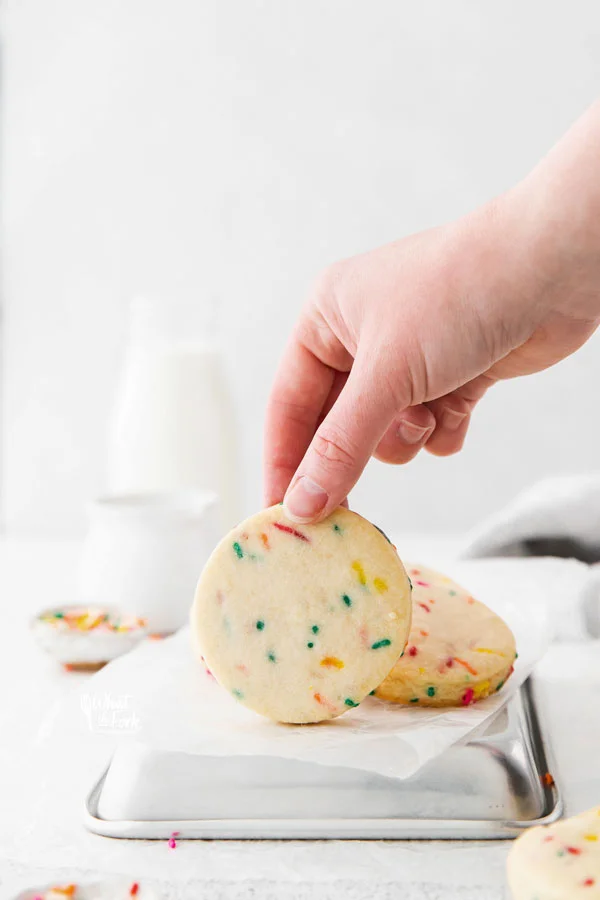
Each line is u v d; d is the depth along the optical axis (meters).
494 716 0.53
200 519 0.71
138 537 0.70
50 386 1.33
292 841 0.49
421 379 0.51
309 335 0.58
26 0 1.27
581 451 1.28
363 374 0.51
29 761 0.56
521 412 1.28
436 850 0.48
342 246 1.28
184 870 0.47
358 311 0.52
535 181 0.50
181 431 0.84
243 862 0.48
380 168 1.26
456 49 1.23
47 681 0.65
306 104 1.26
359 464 0.51
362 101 1.25
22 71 1.28
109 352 1.32
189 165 1.28
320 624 0.52
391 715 0.53
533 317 0.51
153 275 1.31
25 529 1.37
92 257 1.31
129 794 0.50
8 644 0.71
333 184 1.27
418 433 0.61
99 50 1.27
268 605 0.52
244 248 1.29
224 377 0.87
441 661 0.54
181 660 0.58
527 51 1.22
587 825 0.46
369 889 0.46
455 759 0.50
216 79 1.26
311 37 1.24
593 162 0.48
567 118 1.23
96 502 0.72
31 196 1.30
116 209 1.30
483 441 1.29
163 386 0.84
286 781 0.50
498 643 0.55
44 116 1.29
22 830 0.50
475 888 0.46
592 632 0.68
